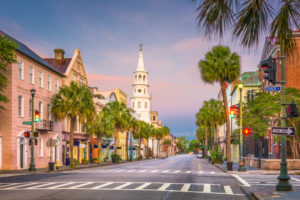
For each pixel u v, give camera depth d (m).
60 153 42.44
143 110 123.25
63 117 37.12
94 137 56.28
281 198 10.81
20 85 33.19
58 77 43.06
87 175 22.94
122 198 11.03
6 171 28.75
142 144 111.94
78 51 49.66
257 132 34.56
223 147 79.06
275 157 37.56
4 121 31.47
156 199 10.95
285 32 5.16
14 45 24.89
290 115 11.98
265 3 4.93
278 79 35.31
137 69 124.94
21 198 10.93
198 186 15.61
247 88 55.28
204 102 65.19
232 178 21.47
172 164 47.47
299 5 5.05
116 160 54.81
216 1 4.80
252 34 5.02
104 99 63.88
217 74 32.47
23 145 33.53
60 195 11.69
